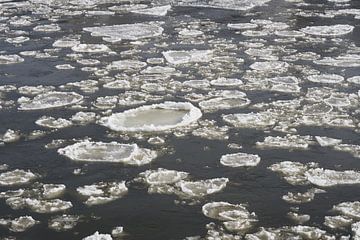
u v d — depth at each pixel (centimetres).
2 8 2089
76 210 764
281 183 832
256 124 1031
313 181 834
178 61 1405
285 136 982
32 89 1215
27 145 955
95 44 1570
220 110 1101
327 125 1027
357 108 1103
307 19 1883
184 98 1165
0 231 716
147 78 1290
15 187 823
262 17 1911
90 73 1327
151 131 1005
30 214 754
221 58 1436
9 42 1600
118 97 1172
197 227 725
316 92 1191
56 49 1526
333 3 2172
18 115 1082
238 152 928
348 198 790
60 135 992
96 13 1977
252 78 1282
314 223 732
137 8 2062
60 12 2006
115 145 945
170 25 1802
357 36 1655
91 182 836
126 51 1503
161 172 859
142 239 702
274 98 1162
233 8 2053
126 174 859
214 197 795
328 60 1415
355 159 901
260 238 697
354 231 712
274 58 1433
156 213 756
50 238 702
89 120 1055
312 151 930
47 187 820
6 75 1314
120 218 745
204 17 1916
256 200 788
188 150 937
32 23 1834
